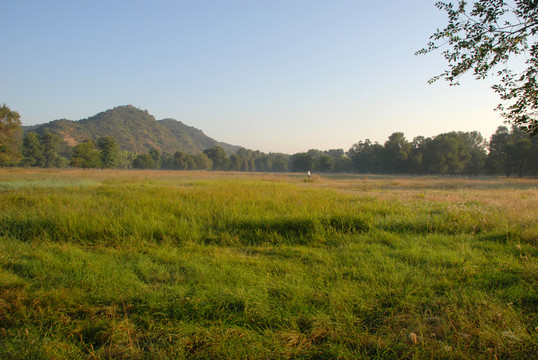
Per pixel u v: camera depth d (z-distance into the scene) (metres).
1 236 5.77
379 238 5.96
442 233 6.41
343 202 10.30
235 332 2.64
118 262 4.44
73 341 2.58
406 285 3.57
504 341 2.46
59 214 6.64
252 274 3.95
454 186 25.84
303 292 3.35
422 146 81.44
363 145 110.12
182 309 3.00
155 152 117.44
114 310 3.03
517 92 3.94
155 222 6.41
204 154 127.75
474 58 4.04
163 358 2.34
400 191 20.00
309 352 2.42
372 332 2.76
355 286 3.54
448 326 2.70
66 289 3.41
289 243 5.88
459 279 3.75
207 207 8.40
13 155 46.94
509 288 3.42
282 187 17.56
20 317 2.90
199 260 4.61
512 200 11.76
